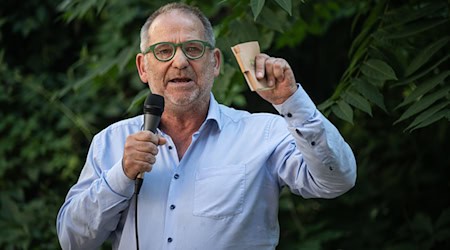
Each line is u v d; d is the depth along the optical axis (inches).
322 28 260.7
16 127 277.9
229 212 130.4
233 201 130.9
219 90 179.6
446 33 169.5
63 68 295.6
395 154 278.5
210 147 135.6
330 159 123.9
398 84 165.6
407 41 173.5
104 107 280.1
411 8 176.6
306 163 127.3
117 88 280.8
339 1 242.5
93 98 281.4
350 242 274.7
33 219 259.0
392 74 163.5
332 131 124.3
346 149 126.3
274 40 234.8
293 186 134.3
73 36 294.8
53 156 278.5
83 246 136.2
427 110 152.2
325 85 298.5
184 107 133.4
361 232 274.7
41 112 281.9
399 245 252.8
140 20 276.4
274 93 123.0
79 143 281.3
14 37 294.0
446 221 249.3
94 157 139.0
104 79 216.5
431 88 155.3
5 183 275.9
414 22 170.4
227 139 136.2
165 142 125.6
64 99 282.7
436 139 268.5
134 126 140.9
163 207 132.5
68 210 134.8
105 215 131.3
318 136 122.9
